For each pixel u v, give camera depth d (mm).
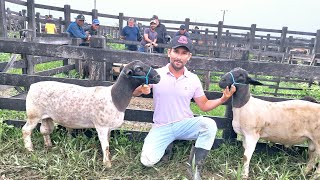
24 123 3932
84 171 3152
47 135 3545
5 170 3080
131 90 3123
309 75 3463
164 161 3479
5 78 3738
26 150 3447
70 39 7512
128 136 3861
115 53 3570
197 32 14086
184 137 3332
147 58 3561
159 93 3168
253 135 3215
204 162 3326
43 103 3301
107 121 3164
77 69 7574
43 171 3084
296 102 3244
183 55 3010
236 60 3508
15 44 3590
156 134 3244
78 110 3207
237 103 3182
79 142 3652
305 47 13398
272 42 14516
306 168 3361
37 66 8398
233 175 3217
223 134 3793
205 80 7793
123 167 3338
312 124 3154
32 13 7285
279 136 3273
